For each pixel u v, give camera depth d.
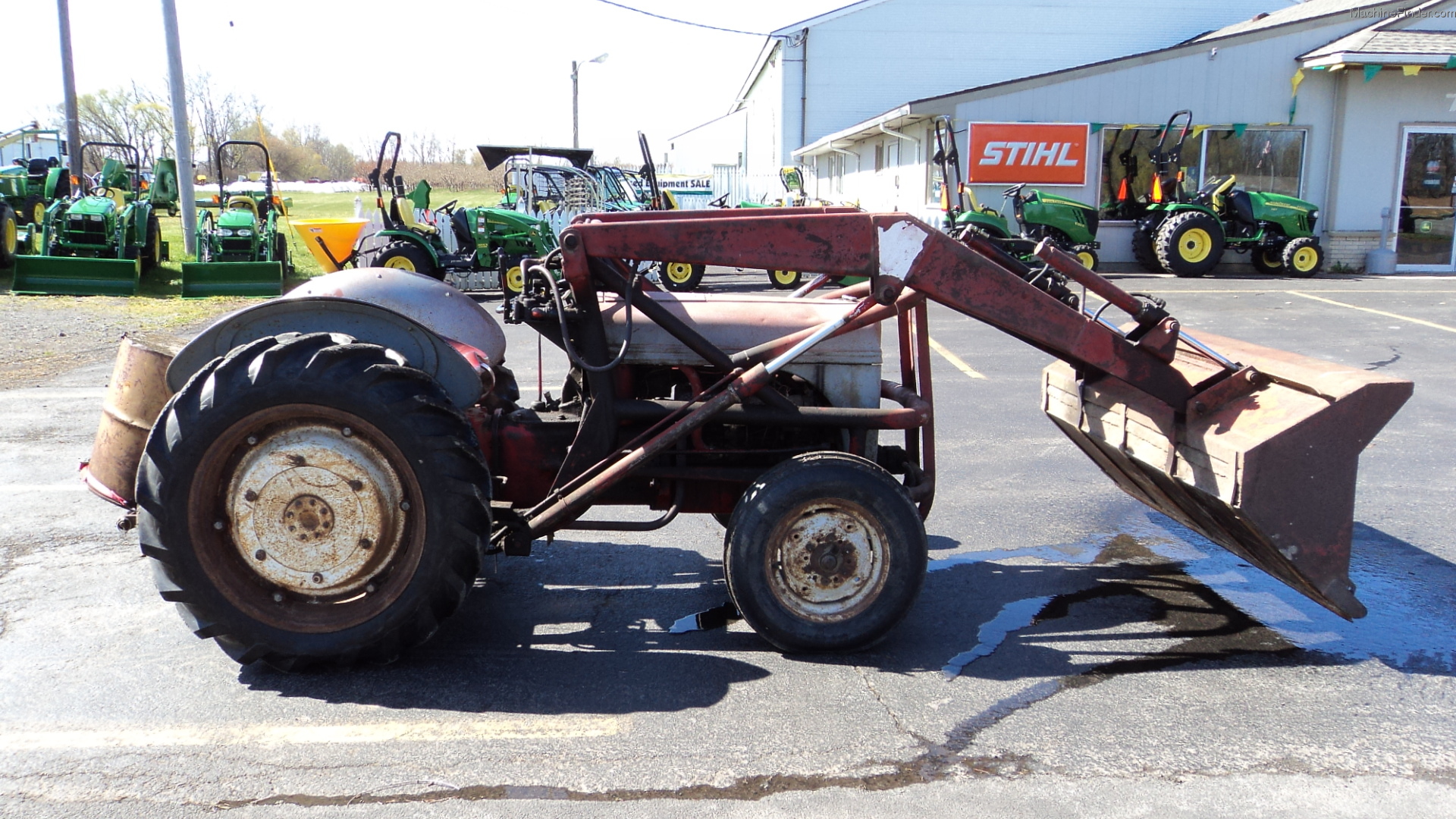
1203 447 3.53
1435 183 18.22
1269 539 3.34
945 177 17.36
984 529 5.02
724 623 3.85
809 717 3.09
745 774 2.76
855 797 2.66
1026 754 2.88
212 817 2.56
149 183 18.64
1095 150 18.38
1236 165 18.56
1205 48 18.03
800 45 26.48
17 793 2.66
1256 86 18.22
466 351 3.63
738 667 3.45
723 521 4.67
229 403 3.09
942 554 4.66
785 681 3.34
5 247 16.31
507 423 3.83
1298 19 18.06
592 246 3.39
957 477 5.89
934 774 2.77
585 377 3.85
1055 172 18.34
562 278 3.87
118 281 14.59
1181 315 12.17
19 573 4.27
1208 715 3.12
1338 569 3.37
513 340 10.94
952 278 3.49
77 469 5.80
